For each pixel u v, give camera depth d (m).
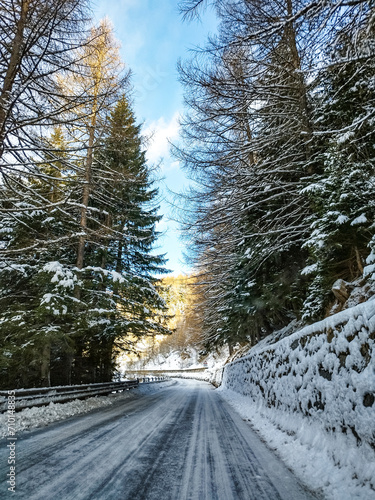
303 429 4.13
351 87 7.61
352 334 3.19
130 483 2.67
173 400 10.86
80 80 6.86
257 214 12.69
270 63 8.38
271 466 3.30
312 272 8.34
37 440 4.20
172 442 4.22
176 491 2.54
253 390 8.80
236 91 8.95
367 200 6.35
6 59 5.98
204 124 10.07
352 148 7.18
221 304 19.23
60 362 12.25
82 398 9.34
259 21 7.06
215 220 11.37
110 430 4.95
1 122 5.54
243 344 29.75
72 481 2.68
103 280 12.24
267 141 10.42
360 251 7.49
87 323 9.96
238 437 4.76
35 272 11.09
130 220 15.48
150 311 14.09
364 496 2.29
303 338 4.82
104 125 7.05
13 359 9.44
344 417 3.14
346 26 4.86
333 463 2.99
